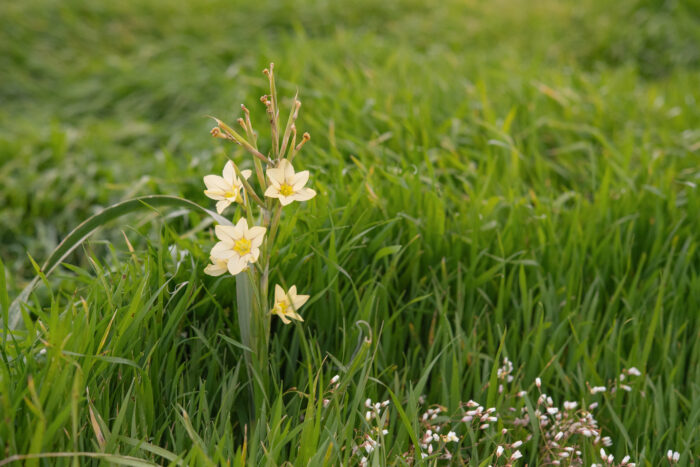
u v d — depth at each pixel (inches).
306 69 92.4
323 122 74.2
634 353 51.8
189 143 89.4
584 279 57.0
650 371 52.9
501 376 50.0
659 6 152.7
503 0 158.6
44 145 91.6
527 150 73.0
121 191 79.1
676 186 65.3
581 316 53.9
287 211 53.4
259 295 46.6
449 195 61.7
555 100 83.1
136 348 48.1
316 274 51.9
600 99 84.4
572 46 142.4
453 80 92.9
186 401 48.9
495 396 50.1
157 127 104.3
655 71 139.8
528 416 48.8
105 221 48.6
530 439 48.9
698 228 58.9
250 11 148.4
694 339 53.8
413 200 58.1
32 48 135.6
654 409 50.6
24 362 46.3
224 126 44.8
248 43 136.8
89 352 45.4
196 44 136.2
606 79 98.0
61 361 44.1
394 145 71.2
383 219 57.2
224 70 124.4
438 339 52.2
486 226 57.4
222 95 103.2
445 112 81.3
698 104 90.1
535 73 95.4
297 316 47.1
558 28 146.5
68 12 144.2
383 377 51.7
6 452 42.8
